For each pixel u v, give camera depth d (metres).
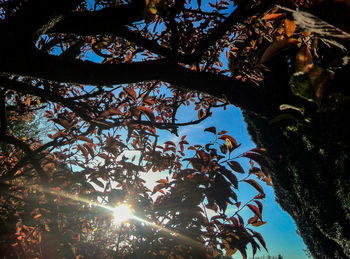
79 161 1.63
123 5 1.19
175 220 1.22
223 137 1.17
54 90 2.63
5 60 0.98
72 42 2.50
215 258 1.26
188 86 1.24
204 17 2.37
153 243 1.24
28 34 0.98
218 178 1.05
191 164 1.13
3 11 1.84
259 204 1.18
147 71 1.14
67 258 1.27
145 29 2.40
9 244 1.22
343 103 0.33
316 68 0.32
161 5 0.66
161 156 1.65
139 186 1.52
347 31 0.27
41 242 1.30
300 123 0.48
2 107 1.98
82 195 1.38
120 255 1.34
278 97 1.01
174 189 1.20
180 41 2.26
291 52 2.71
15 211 1.56
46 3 0.97
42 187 1.42
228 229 1.19
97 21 1.21
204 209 1.25
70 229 1.38
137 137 1.74
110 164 1.49
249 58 1.93
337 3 0.26
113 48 2.56
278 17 0.60
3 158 2.60
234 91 1.21
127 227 1.36
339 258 6.75
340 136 0.36
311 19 0.28
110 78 1.11
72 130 1.53
